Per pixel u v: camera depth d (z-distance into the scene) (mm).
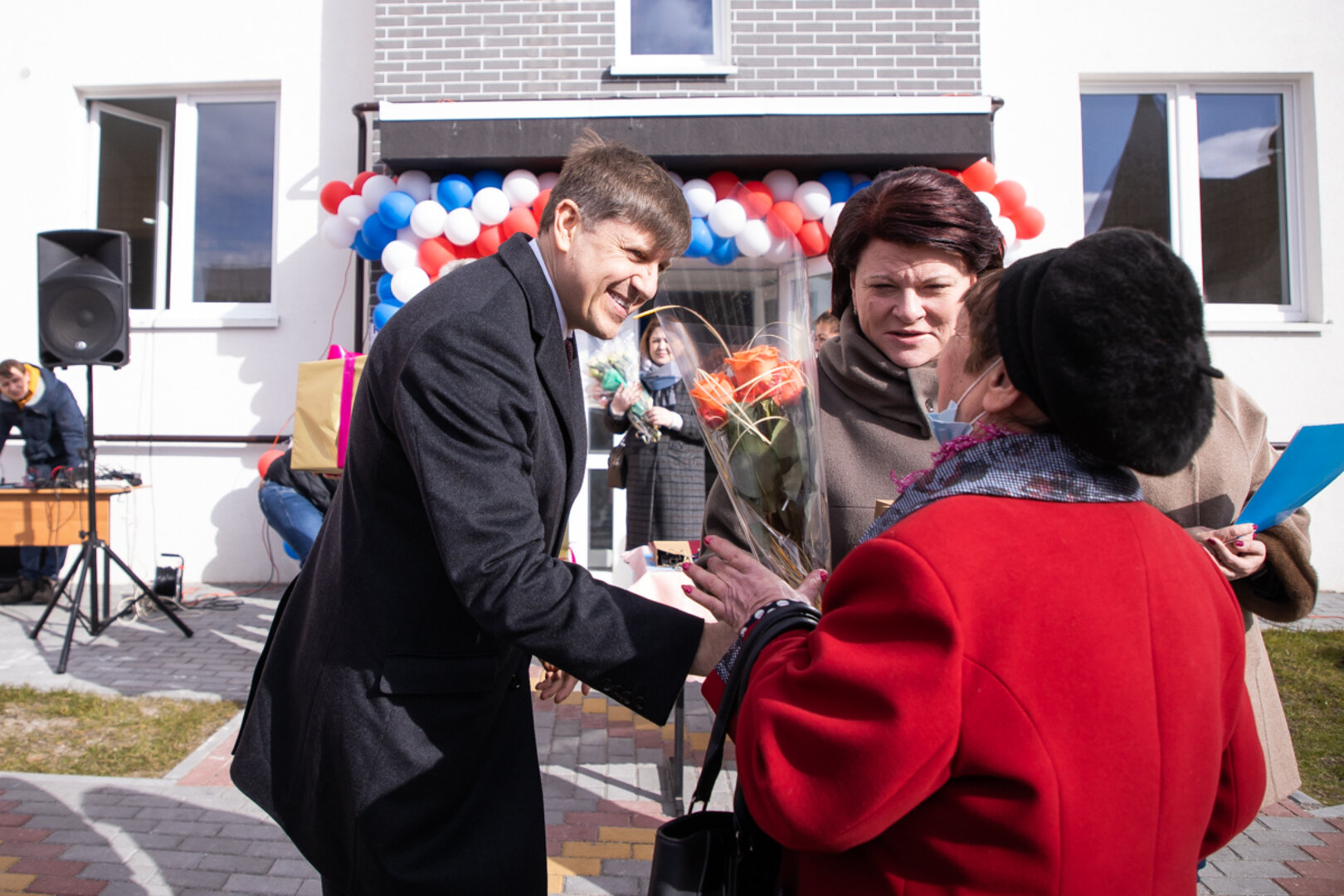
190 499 6000
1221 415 1675
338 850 1412
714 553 1334
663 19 5395
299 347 5969
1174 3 5805
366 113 5672
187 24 6012
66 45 6055
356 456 1389
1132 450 787
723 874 1116
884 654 827
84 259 4703
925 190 1465
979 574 816
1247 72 5844
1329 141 5863
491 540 1222
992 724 793
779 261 1417
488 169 4969
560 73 5230
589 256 1366
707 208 4711
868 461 1567
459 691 1387
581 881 2584
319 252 5965
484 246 4754
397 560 1361
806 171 5070
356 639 1370
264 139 6219
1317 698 3918
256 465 5984
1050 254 865
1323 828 2895
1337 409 5852
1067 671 805
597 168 1371
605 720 3873
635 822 2943
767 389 1363
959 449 960
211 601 5594
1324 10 5816
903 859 879
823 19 5230
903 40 5223
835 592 939
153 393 5996
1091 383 777
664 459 4453
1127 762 814
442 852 1383
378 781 1345
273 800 1459
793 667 946
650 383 4441
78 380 5992
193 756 3363
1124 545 866
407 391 1258
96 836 2758
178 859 2639
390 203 4688
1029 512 862
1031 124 5793
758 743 916
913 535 852
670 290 1446
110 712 3758
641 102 4809
